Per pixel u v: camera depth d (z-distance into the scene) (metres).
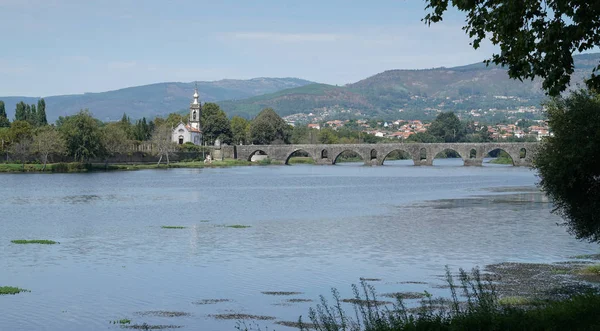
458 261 58.03
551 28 27.69
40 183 180.00
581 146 45.66
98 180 196.25
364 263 57.59
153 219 95.69
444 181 189.88
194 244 69.75
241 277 51.94
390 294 45.34
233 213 104.25
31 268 56.19
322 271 54.12
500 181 187.88
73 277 52.31
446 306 40.91
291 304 43.25
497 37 30.47
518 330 26.09
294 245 68.69
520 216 94.69
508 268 54.06
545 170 48.16
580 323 26.27
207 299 44.84
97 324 38.84
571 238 71.75
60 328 38.09
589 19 27.17
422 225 85.44
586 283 47.06
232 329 37.62
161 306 43.06
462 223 86.94
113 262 59.00
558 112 47.88
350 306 42.31
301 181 193.75
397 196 136.88
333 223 88.94
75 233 79.56
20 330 37.72
